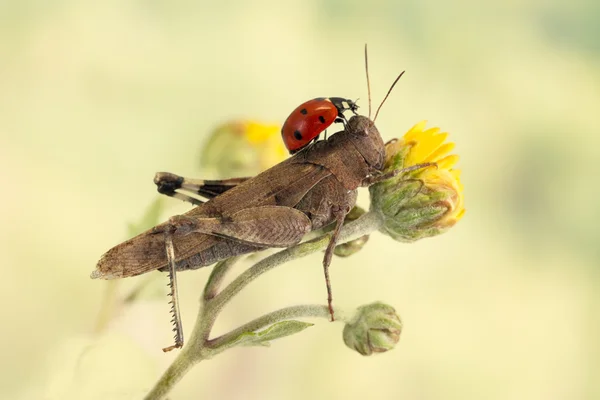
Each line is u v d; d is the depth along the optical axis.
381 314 0.19
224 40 0.29
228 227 0.18
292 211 0.19
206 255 0.18
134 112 0.27
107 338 0.19
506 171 0.32
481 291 0.29
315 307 0.19
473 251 0.30
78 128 0.26
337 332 0.25
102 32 0.28
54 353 0.19
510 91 0.33
